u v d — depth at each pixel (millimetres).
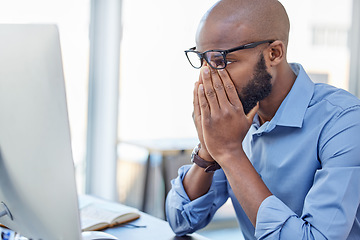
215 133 1128
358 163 1059
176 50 3676
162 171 3545
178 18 3646
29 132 840
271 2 1134
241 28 1078
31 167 863
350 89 4492
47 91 779
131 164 3529
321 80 4371
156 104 3645
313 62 4316
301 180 1192
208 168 1271
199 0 3723
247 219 1365
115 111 3420
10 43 822
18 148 877
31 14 3023
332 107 1143
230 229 3773
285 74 1194
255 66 1104
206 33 1098
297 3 4168
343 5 4375
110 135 3428
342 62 4441
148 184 3562
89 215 1433
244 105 1139
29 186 885
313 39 4281
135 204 3549
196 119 1204
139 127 3590
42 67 772
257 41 1094
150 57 3559
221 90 1104
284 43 1165
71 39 3217
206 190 1329
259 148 1297
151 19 3523
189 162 3641
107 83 3373
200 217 1316
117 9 3328
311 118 1179
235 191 1113
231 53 1079
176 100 3738
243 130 1126
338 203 1027
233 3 1103
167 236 1322
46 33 756
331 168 1062
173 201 1336
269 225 1055
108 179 3461
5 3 2922
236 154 1124
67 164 797
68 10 3176
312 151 1168
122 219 1426
